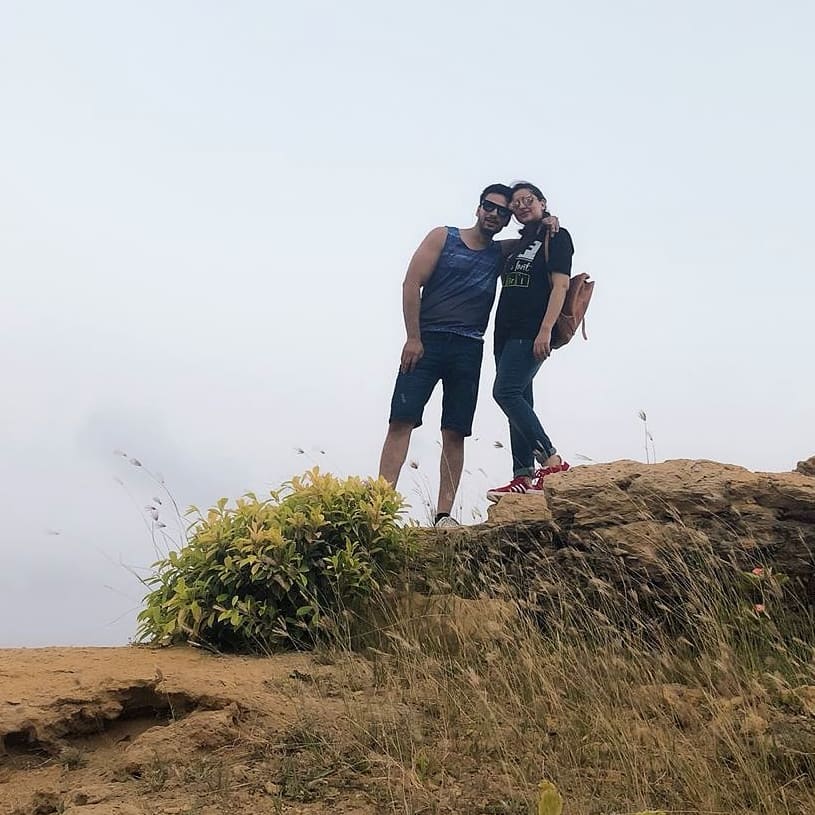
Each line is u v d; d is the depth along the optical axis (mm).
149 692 4969
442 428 7766
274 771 4121
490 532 6602
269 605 5965
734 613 5770
